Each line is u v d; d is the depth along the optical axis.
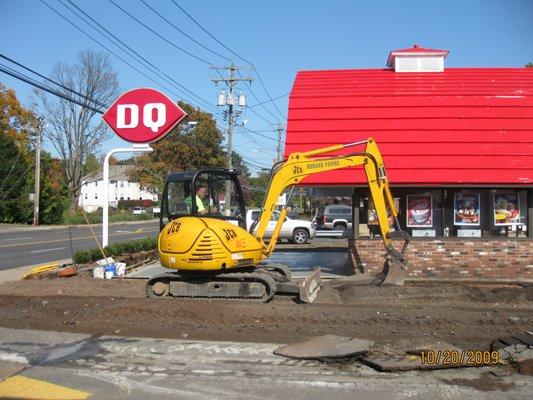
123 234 38.69
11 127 62.09
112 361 7.25
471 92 15.43
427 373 6.66
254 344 7.98
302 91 16.08
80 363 7.18
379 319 9.20
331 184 14.00
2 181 52.31
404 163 14.20
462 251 14.27
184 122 61.41
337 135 14.79
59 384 6.39
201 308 10.05
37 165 51.59
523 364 6.82
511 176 13.84
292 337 8.31
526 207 14.54
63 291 12.88
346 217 35.03
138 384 6.38
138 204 102.62
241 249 11.16
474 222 14.70
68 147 62.59
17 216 53.44
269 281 10.94
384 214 12.00
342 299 11.20
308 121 15.13
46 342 8.23
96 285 13.62
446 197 14.78
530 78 16.41
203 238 10.91
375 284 11.88
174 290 11.43
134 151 17.55
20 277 15.66
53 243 30.20
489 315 9.43
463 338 8.09
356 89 16.03
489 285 12.95
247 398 5.92
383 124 14.87
